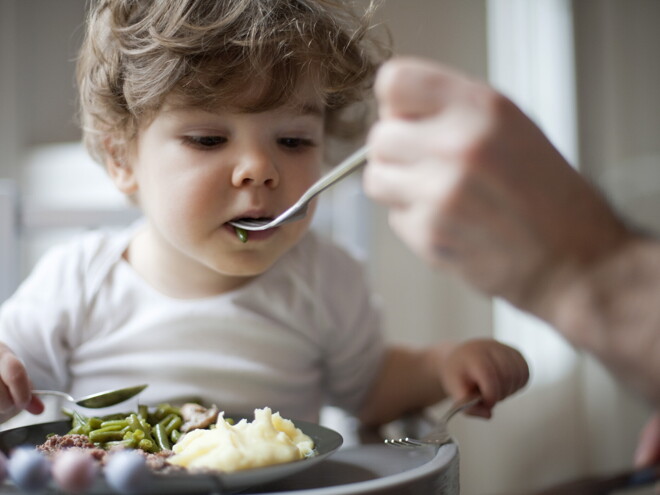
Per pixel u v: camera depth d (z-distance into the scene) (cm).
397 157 33
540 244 31
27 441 60
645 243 32
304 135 76
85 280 85
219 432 53
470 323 156
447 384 81
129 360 81
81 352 83
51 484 43
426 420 90
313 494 44
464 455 110
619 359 31
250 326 83
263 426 54
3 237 102
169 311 82
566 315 32
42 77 152
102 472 45
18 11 150
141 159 78
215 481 44
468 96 33
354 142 96
